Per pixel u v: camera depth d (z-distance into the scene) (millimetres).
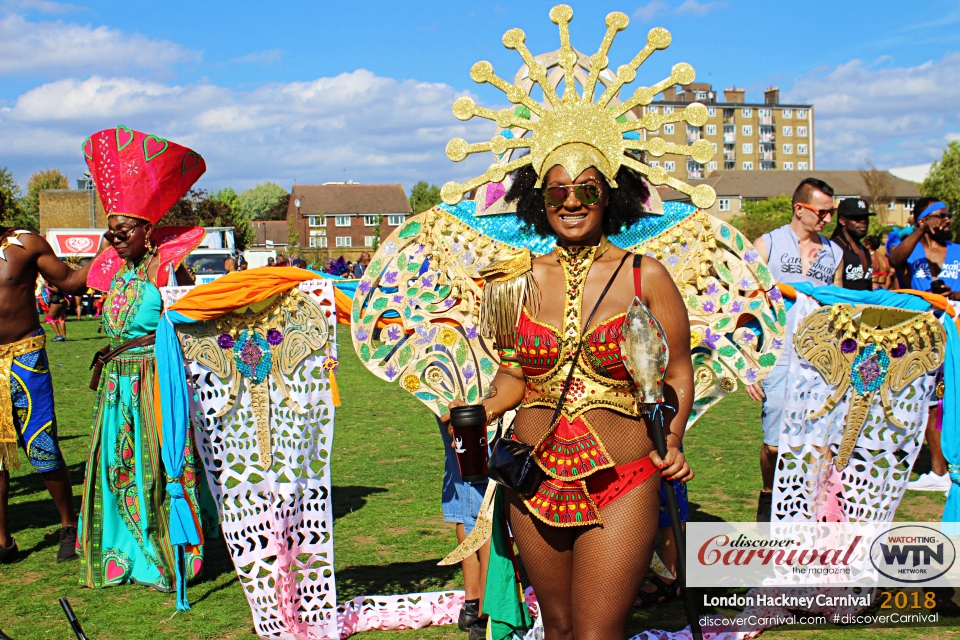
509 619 2963
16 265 4973
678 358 2746
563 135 2844
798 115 125438
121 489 4609
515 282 2762
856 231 5426
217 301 3768
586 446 2633
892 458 3850
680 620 3900
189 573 4621
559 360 2684
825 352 3768
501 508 2945
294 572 3852
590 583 2578
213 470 3881
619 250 2803
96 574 4574
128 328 4586
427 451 8000
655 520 2639
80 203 47406
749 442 8062
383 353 3896
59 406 10906
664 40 2951
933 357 3781
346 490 6547
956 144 42312
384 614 3971
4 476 4969
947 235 6801
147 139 4570
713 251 3797
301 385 3875
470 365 3908
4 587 4570
